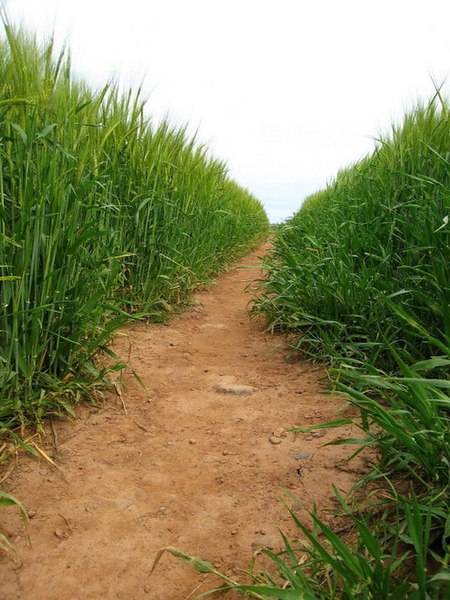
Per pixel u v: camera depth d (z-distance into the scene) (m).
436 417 1.50
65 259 2.33
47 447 2.05
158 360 3.11
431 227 2.56
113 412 2.39
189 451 2.07
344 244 3.39
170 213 4.23
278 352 3.26
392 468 1.77
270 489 1.78
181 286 4.61
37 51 2.42
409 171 3.62
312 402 2.47
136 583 1.39
